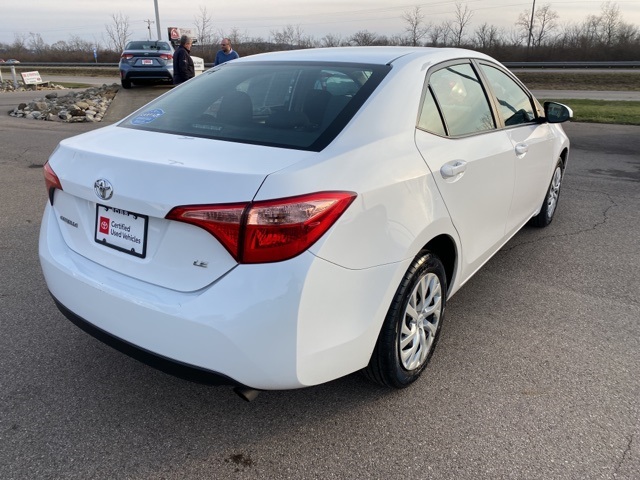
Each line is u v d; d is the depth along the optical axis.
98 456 2.29
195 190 1.98
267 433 2.44
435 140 2.71
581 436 2.42
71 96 15.37
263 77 2.91
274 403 2.65
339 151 2.22
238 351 1.98
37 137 10.28
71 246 2.51
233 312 1.95
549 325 3.42
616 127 12.12
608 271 4.27
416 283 2.53
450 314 3.55
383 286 2.27
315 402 2.66
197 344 2.01
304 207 1.95
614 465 2.24
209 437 2.41
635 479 2.17
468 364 2.97
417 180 2.44
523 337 3.27
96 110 13.40
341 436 2.42
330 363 2.16
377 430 2.46
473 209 3.00
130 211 2.14
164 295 2.09
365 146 2.31
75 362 2.96
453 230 2.78
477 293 3.87
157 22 25.39
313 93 2.63
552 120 4.14
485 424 2.50
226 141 2.37
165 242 2.09
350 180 2.13
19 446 2.33
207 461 2.28
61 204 2.56
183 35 11.87
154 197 2.04
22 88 24.39
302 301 1.98
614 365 2.98
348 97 2.55
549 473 2.20
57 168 2.49
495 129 3.41
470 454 2.31
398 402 2.65
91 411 2.57
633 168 7.98
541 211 5.11
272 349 1.99
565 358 3.04
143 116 2.88
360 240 2.13
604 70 37.75
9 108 15.12
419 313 2.67
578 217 5.64
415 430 2.46
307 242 1.96
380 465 2.25
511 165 3.49
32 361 2.96
